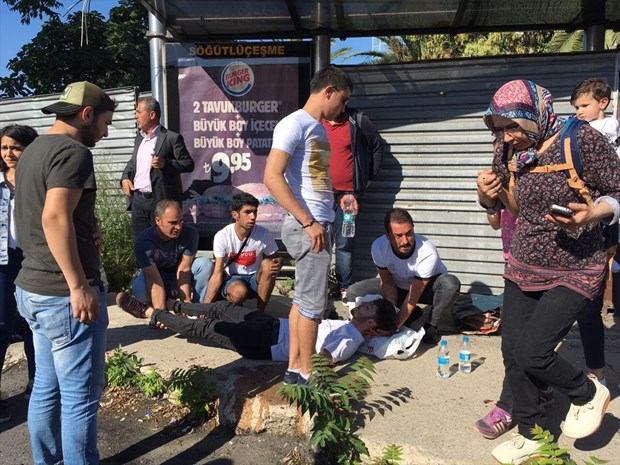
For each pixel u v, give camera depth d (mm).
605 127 3672
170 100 5883
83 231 2529
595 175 2438
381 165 5445
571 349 4117
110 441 3355
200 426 3500
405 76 5652
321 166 3156
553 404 3262
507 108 2426
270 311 5207
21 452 3244
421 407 3262
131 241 6332
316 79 3125
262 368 3793
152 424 3523
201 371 3627
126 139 6992
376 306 3936
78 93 2551
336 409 3111
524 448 2727
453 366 3840
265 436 3314
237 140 5879
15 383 4078
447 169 5625
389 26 5730
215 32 5824
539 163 2523
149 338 4480
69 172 2354
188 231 4691
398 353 3951
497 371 3756
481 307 4430
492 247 5551
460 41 15227
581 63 5262
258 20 5418
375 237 5859
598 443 2900
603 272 2551
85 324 2523
